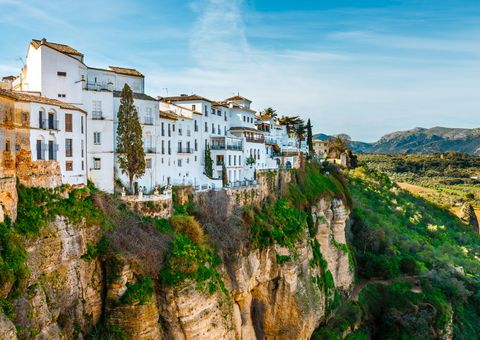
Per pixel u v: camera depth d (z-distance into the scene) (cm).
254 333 5669
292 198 7588
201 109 7019
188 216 4972
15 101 3538
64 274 3578
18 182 3494
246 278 5353
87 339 3697
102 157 5016
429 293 8212
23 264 3078
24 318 3014
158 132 5828
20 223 3322
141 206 4631
